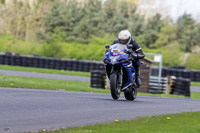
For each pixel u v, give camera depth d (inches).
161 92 3250.5
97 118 954.7
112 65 1296.8
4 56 5398.6
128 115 1045.8
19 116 898.1
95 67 5132.9
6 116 887.1
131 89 1412.4
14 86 1889.8
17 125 805.2
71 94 1542.8
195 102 1742.1
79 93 1686.8
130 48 1311.5
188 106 1450.5
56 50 7780.5
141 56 1368.1
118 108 1165.1
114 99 1440.7
